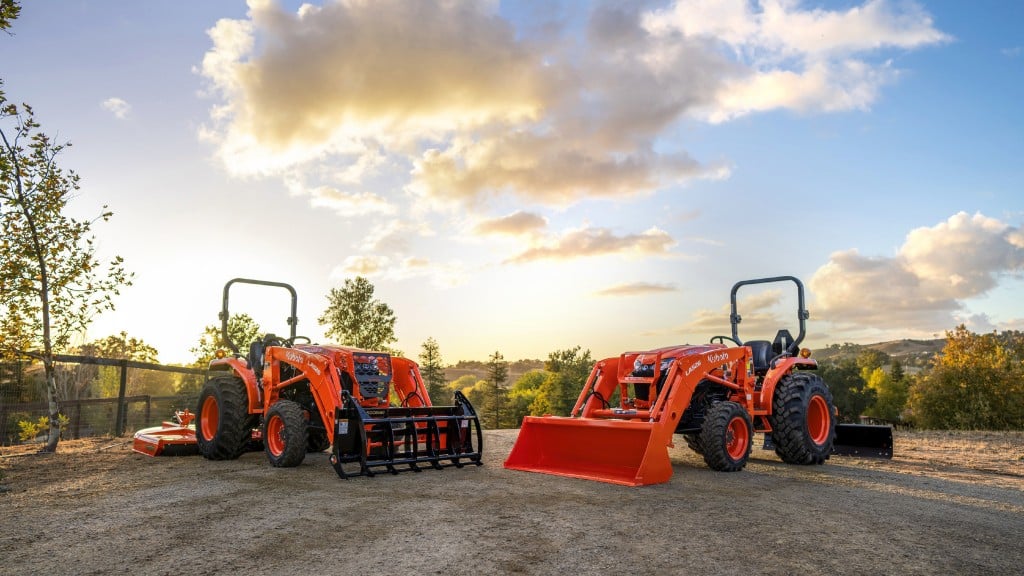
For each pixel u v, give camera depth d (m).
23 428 8.34
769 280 8.10
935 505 4.67
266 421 6.58
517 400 62.84
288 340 7.77
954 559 3.26
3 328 7.90
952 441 11.08
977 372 32.62
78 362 9.48
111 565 3.09
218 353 7.59
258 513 4.18
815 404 7.57
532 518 4.04
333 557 3.20
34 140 7.82
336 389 5.93
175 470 6.19
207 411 7.30
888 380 66.31
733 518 4.08
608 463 5.98
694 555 3.26
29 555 3.26
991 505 4.75
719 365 6.53
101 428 10.21
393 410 6.16
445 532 3.68
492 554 3.25
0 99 6.46
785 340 8.11
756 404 7.32
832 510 4.38
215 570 3.01
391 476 5.76
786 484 5.53
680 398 5.93
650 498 4.75
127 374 10.97
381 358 6.74
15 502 4.56
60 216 8.06
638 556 3.23
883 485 5.62
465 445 6.55
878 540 3.59
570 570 3.01
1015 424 31.70
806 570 3.04
